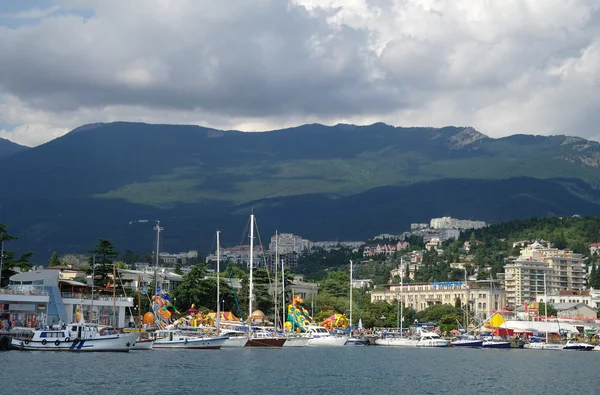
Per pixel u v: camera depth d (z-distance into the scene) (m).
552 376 166.00
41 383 124.81
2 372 136.00
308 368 167.00
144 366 154.62
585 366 196.75
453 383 145.75
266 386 132.00
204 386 128.88
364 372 162.12
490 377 159.88
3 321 190.00
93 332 181.88
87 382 127.69
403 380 148.38
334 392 127.31
